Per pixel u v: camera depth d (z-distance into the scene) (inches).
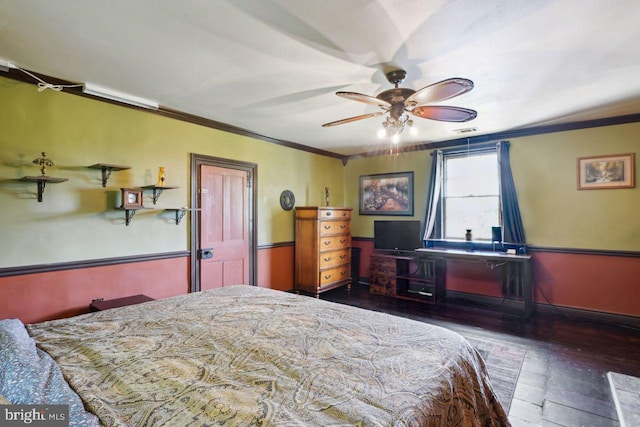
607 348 117.0
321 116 140.7
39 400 36.6
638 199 139.6
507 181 167.5
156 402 39.2
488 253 162.7
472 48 83.0
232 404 38.7
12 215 96.4
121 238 119.9
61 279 105.3
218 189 153.1
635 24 72.3
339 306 80.6
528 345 119.8
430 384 44.7
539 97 118.5
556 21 71.2
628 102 124.0
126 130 121.5
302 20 70.7
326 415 36.7
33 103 100.5
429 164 199.9
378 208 222.8
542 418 78.5
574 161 153.2
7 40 78.8
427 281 178.1
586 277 150.5
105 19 70.2
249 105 126.6
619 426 75.0
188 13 68.2
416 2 64.6
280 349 54.4
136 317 71.1
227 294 91.8
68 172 107.3
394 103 96.5
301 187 201.6
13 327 56.7
